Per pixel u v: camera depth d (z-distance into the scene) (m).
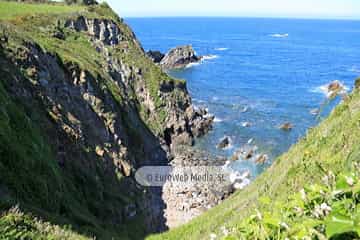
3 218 11.79
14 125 24.67
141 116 66.69
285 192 17.09
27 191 20.55
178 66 135.62
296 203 4.82
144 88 71.31
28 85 34.66
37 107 33.44
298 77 116.00
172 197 47.47
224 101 88.81
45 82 38.28
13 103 27.30
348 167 8.48
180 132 68.69
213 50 188.75
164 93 71.44
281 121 73.38
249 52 182.25
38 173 23.44
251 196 23.25
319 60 153.62
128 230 34.38
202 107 82.56
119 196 37.56
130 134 54.16
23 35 41.03
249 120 74.69
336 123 19.31
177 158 60.06
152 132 65.25
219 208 27.98
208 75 122.12
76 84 46.19
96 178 35.66
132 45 81.56
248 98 91.31
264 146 62.25
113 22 80.88
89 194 32.75
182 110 71.75
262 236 4.68
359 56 166.12
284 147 61.75
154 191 48.66
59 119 35.62
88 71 48.94
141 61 76.12
